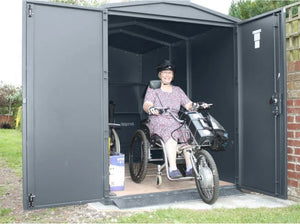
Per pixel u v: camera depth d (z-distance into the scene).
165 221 3.19
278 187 3.82
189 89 5.54
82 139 3.64
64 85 3.57
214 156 4.93
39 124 3.46
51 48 3.52
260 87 4.07
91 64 3.69
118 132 6.31
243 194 4.31
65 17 3.59
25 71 3.41
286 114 3.74
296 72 3.85
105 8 3.72
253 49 4.18
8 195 4.69
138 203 3.76
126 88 6.48
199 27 4.94
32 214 3.69
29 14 3.42
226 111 4.66
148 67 6.74
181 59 5.78
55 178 3.52
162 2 3.98
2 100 15.12
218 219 3.21
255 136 4.16
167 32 5.48
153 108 3.95
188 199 3.98
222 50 4.75
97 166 3.71
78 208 3.75
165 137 4.03
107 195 3.75
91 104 3.68
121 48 6.70
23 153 3.40
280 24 3.79
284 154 3.74
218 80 4.84
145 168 4.32
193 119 3.83
